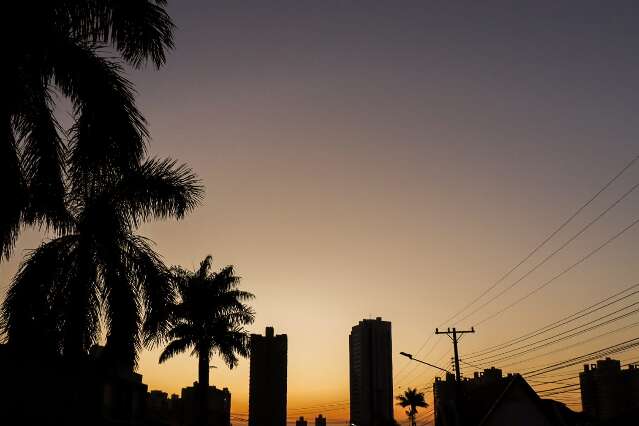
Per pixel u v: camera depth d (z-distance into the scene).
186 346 38.00
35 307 18.17
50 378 19.38
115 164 14.71
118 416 38.66
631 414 40.19
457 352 45.59
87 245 18.88
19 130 14.16
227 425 81.81
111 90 14.39
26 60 13.92
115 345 19.28
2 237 13.18
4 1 13.27
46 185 14.58
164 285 19.97
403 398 102.56
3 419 19.11
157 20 14.70
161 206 19.33
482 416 41.28
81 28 14.38
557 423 41.53
